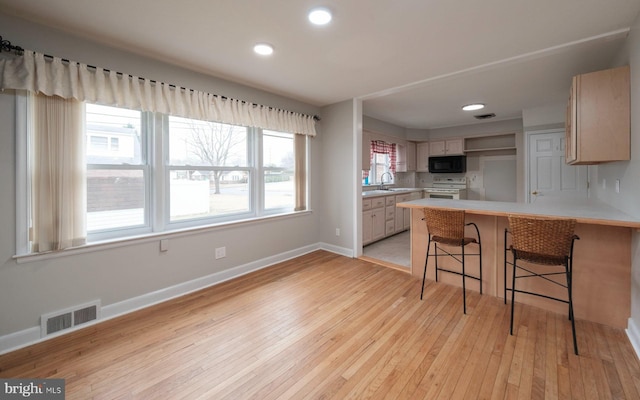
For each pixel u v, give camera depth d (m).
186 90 2.80
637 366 1.76
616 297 2.20
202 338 2.10
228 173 3.36
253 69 2.89
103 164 2.42
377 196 5.00
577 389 1.59
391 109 4.82
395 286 3.06
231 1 1.79
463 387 1.62
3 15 1.90
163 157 2.76
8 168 1.95
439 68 2.89
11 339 1.96
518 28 2.14
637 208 1.97
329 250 4.42
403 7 1.86
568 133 2.95
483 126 5.91
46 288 2.10
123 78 2.38
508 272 2.72
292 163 4.14
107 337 2.11
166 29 2.12
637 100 1.98
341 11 1.91
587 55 2.65
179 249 2.84
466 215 2.96
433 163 6.61
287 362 1.84
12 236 1.96
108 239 2.42
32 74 1.94
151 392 1.58
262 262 3.66
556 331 2.16
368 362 1.84
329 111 4.30
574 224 1.94
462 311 2.50
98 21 2.01
